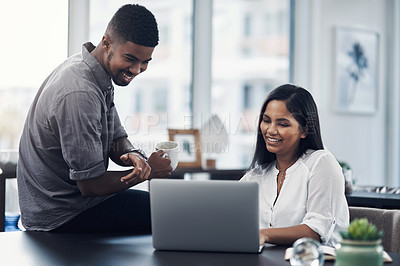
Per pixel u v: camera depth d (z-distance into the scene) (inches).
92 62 86.3
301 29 190.4
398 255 64.4
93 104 83.3
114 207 89.7
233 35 239.0
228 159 173.6
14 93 136.8
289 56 193.6
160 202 67.7
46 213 88.5
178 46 177.5
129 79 89.1
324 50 192.4
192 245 67.7
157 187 67.8
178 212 67.3
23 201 91.6
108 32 86.1
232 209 65.7
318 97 190.2
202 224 66.9
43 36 139.9
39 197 89.2
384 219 79.3
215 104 184.4
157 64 180.4
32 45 138.6
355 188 138.0
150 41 85.1
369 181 206.2
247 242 66.3
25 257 65.1
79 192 88.5
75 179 83.6
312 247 52.9
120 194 91.5
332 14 194.4
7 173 120.3
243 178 88.0
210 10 174.6
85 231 88.8
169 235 68.1
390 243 77.7
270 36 216.2
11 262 62.4
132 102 163.8
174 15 175.2
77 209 88.4
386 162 211.3
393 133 210.7
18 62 136.9
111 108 97.2
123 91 158.7
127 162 85.1
